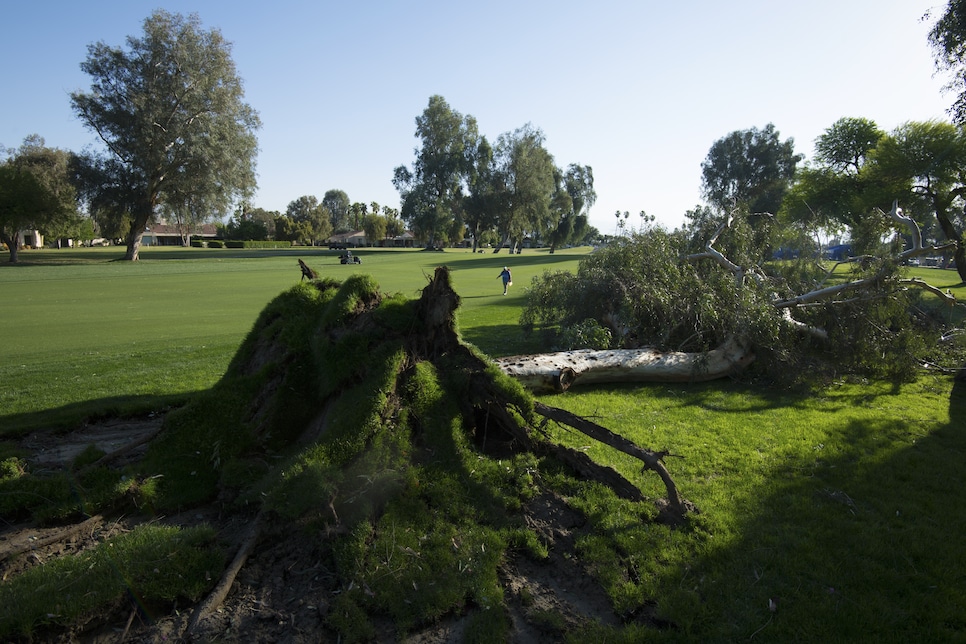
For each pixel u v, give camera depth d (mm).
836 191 36719
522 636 3094
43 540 3928
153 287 29094
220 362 10141
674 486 4312
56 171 66875
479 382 5008
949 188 30312
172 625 3174
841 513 4438
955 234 30047
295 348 5586
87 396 7789
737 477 5094
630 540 3939
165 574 3420
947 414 7203
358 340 5109
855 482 5020
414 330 5277
